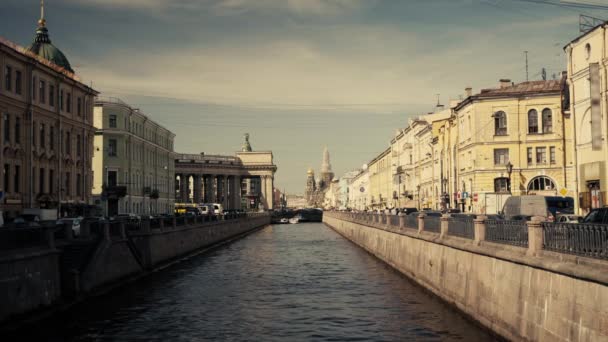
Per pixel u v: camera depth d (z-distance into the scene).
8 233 20.53
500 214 40.12
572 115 43.94
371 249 54.31
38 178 52.22
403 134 103.94
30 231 22.48
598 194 40.16
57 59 64.94
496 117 59.88
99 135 78.94
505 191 56.94
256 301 28.69
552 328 14.93
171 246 46.91
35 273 22.38
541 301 15.63
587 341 13.16
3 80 46.62
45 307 23.20
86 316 24.61
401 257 37.88
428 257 29.73
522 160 59.06
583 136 42.53
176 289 32.62
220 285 34.28
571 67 44.00
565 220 30.12
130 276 35.41
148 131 95.06
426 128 83.31
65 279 26.17
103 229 31.25
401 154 107.62
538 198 37.09
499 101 59.69
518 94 59.06
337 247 65.12
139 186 88.38
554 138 58.25
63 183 57.53
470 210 61.25
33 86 51.41
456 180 67.50
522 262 16.72
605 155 38.81
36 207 51.44
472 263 21.92
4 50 46.03
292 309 26.48
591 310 13.02
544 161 58.78
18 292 20.92
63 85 57.62
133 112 84.44
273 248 64.00
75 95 60.66
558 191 57.97
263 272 40.81
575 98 43.72
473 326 21.31
